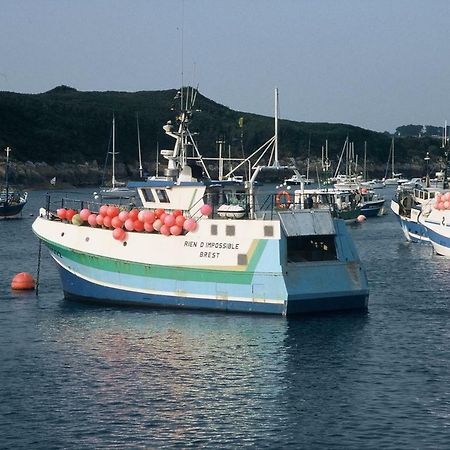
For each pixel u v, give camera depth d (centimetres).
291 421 3086
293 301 4481
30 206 15875
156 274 4769
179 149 5178
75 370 3697
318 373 3634
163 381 3531
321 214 4641
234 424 3066
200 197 4912
